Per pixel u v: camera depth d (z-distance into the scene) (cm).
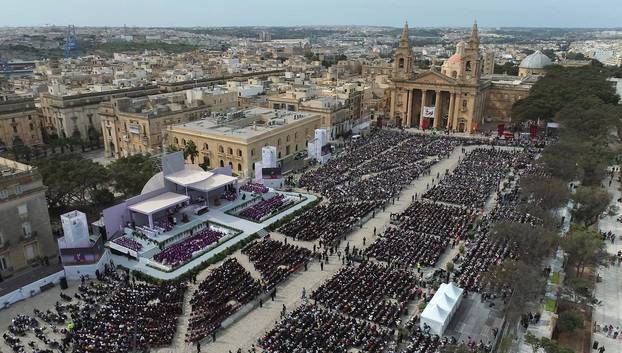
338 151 14438
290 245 8162
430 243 8100
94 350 5294
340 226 8881
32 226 7438
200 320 5972
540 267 7244
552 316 6203
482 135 16675
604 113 13362
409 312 6334
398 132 17200
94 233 8556
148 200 9081
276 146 13162
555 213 8869
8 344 5578
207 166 12988
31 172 7331
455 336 5872
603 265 7256
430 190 10694
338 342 5562
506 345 5597
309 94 17112
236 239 8469
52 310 6384
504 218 9019
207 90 16262
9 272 7169
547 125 15688
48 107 16100
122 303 6306
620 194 10669
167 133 13525
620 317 6412
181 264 7575
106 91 16575
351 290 6688
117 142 14512
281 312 6319
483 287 6612
